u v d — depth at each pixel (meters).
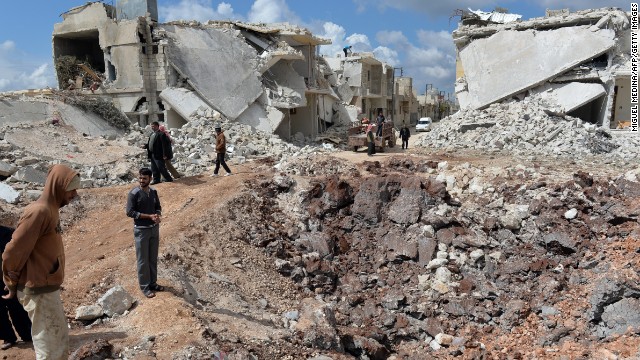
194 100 24.11
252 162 18.80
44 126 17.56
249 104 25.98
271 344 7.51
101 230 11.33
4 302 5.94
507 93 27.47
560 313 10.49
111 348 5.95
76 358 5.66
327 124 37.16
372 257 12.83
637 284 10.03
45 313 5.03
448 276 11.87
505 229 13.08
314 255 12.34
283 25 30.45
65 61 27.00
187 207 12.62
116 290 7.35
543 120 24.44
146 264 7.60
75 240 10.87
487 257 12.32
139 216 7.41
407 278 12.05
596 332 9.89
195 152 19.23
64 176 4.98
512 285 11.60
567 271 11.58
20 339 6.27
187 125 22.33
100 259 9.31
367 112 47.34
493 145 23.38
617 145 22.61
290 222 13.49
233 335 7.27
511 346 10.03
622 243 11.55
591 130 23.47
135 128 21.72
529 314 10.77
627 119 27.38
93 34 27.08
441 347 10.30
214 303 8.66
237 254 11.09
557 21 27.27
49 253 5.00
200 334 6.63
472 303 11.17
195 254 10.23
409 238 12.84
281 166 16.75
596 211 12.70
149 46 24.45
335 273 12.01
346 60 44.75
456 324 10.87
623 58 25.91
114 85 24.80
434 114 75.56
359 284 11.98
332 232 13.37
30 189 12.64
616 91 27.38
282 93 28.20
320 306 9.95
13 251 4.75
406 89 58.38
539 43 27.27
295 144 27.97
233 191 13.81
